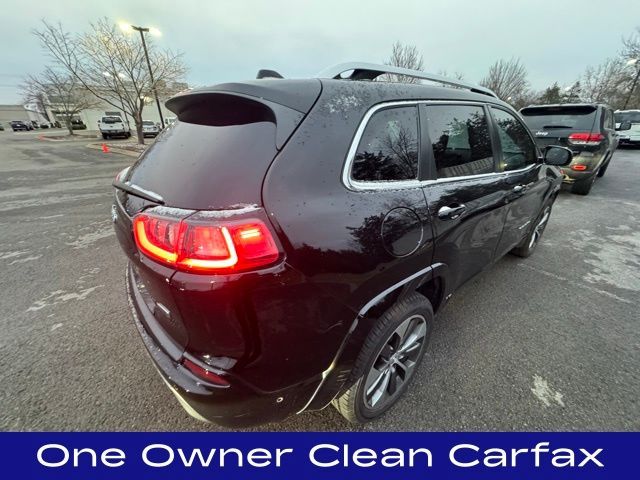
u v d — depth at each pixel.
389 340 1.63
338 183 1.27
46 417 1.71
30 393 1.84
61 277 3.18
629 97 24.77
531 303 2.81
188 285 1.07
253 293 1.08
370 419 1.69
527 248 3.57
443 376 2.00
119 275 3.24
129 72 15.45
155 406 1.79
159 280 1.14
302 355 1.24
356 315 1.34
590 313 2.67
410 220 1.49
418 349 1.85
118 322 2.49
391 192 1.45
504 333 2.41
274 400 1.26
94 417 1.72
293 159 1.18
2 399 1.80
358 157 1.36
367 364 1.49
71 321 2.49
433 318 1.90
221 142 1.30
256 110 1.29
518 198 2.56
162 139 1.70
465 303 2.80
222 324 1.11
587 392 1.90
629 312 2.69
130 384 1.92
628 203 6.16
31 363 2.06
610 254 3.87
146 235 1.18
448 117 1.88
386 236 1.38
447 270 1.85
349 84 1.45
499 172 2.32
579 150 6.02
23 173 9.50
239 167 1.18
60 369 2.02
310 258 1.15
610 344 2.31
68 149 17.69
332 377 1.37
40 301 2.76
